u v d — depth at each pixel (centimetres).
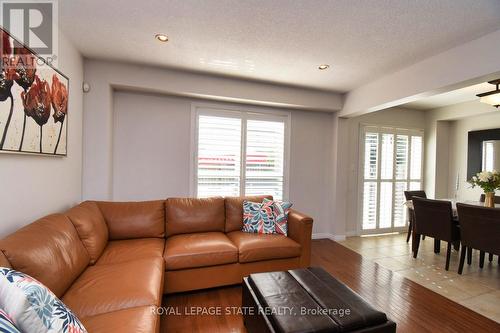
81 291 141
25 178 167
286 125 385
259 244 240
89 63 269
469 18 183
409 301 221
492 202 297
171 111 327
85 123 269
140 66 286
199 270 220
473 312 204
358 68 282
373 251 352
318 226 412
